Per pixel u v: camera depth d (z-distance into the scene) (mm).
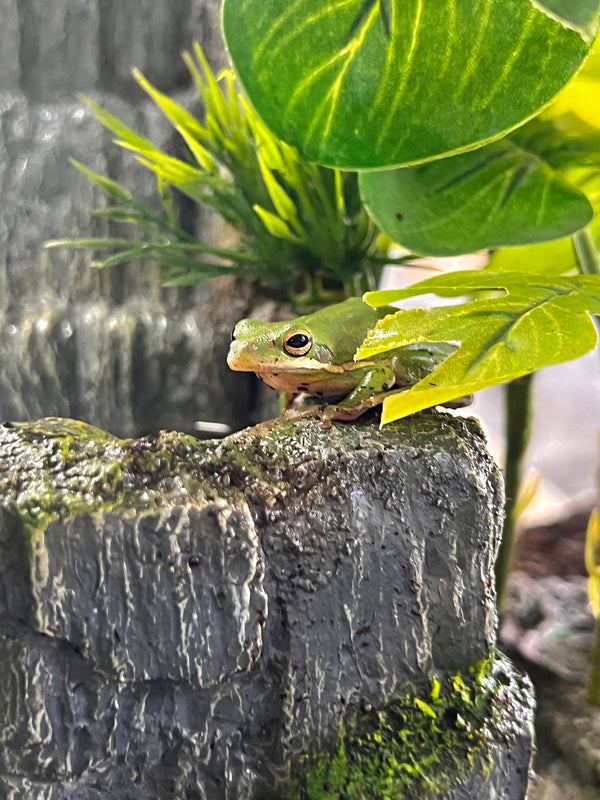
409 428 121
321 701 110
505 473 186
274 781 108
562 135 124
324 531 107
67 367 226
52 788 101
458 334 89
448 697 118
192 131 178
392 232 127
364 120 100
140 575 97
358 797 106
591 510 272
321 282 199
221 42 224
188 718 104
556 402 302
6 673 97
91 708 100
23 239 239
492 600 124
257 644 103
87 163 233
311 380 127
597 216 164
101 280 234
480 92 97
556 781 165
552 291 98
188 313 226
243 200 180
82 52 237
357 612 111
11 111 239
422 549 115
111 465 100
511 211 123
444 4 91
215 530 98
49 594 95
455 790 108
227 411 220
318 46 95
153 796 105
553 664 194
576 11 74
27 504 95
